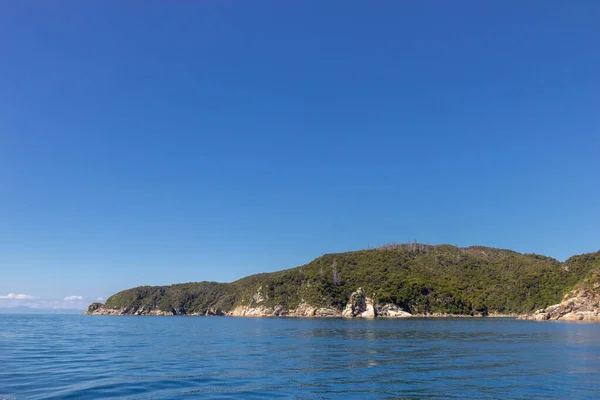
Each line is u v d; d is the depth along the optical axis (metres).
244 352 50.81
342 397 25.53
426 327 114.06
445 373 34.53
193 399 24.53
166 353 49.28
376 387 28.62
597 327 112.25
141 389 27.14
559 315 165.38
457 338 74.38
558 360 43.22
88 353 48.25
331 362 41.41
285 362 41.31
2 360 40.81
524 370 36.34
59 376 31.59
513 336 79.44
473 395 26.28
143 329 110.06
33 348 53.25
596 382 30.78
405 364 39.97
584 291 163.88
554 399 25.33
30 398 24.08
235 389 27.64
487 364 40.12
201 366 38.22
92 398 24.38
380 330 100.50
